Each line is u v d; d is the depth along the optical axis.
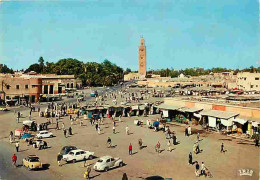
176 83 158.62
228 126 46.19
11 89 89.00
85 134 49.16
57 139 45.69
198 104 54.81
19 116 65.00
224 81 145.38
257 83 104.06
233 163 32.81
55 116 65.62
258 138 40.53
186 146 40.72
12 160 33.69
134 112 68.12
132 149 39.75
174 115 59.34
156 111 70.81
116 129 53.00
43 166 33.00
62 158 34.09
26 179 28.64
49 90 115.31
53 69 168.38
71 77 147.75
